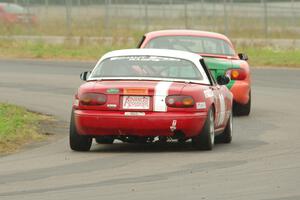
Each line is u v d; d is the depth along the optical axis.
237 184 28.00
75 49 101.56
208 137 36.12
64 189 27.31
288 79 73.94
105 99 35.31
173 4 173.88
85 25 132.38
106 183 28.36
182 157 34.50
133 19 148.50
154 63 37.38
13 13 130.12
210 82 38.09
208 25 137.00
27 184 28.30
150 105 35.16
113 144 39.66
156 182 28.47
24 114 50.12
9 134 40.69
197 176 29.66
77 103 35.84
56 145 38.78
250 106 53.09
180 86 35.81
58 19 137.38
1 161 33.75
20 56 94.19
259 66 86.00
